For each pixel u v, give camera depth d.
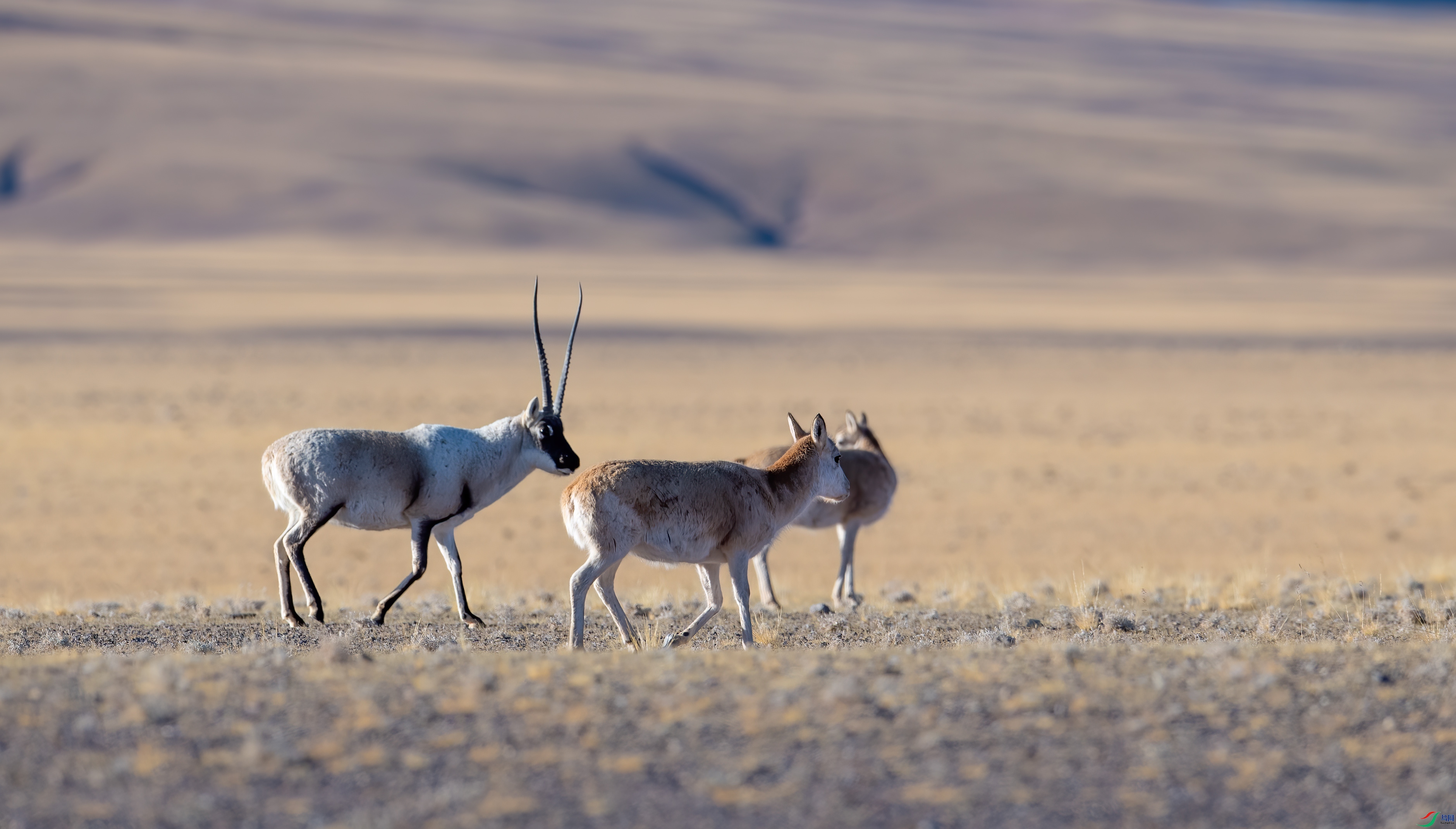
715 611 53.88
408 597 83.44
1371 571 100.25
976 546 119.12
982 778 30.39
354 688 36.44
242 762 30.88
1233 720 34.16
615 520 50.19
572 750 31.89
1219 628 58.75
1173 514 136.38
